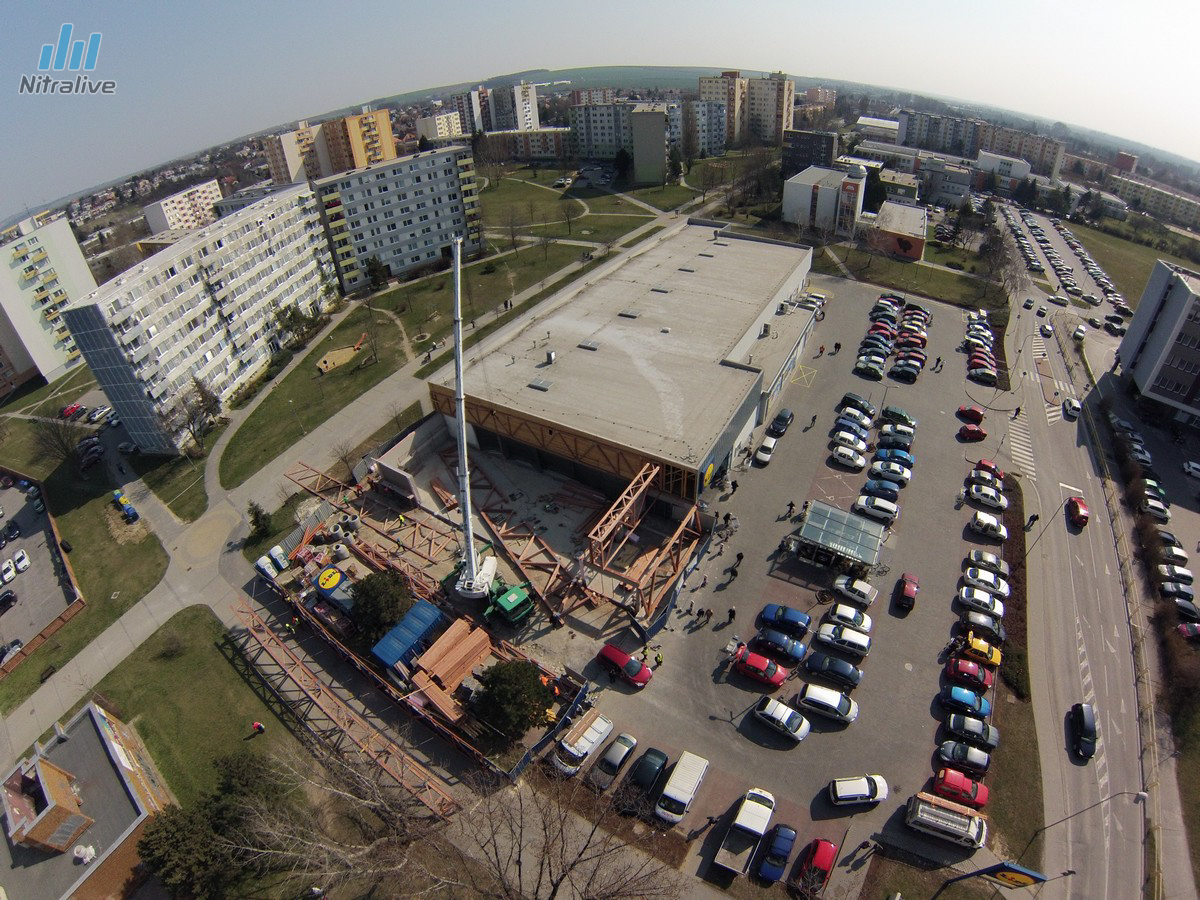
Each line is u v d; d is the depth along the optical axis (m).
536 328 71.88
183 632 51.84
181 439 74.81
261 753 41.44
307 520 57.84
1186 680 41.28
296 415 78.50
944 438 65.88
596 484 58.66
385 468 59.59
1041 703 41.16
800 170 158.25
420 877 33.69
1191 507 57.53
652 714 41.16
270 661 48.03
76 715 42.81
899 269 107.88
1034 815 35.56
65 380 104.44
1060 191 172.62
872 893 32.44
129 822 36.00
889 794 36.47
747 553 52.09
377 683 44.47
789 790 36.84
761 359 70.19
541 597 48.25
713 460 52.34
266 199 96.75
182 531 62.97
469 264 121.81
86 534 65.69
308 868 33.94
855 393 73.19
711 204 149.50
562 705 41.78
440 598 50.03
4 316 99.62
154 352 71.50
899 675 42.81
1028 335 87.00
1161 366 67.31
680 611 47.66
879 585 49.44
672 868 33.69
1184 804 36.12
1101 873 33.22
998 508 56.34
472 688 42.47
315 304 104.25
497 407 58.31
